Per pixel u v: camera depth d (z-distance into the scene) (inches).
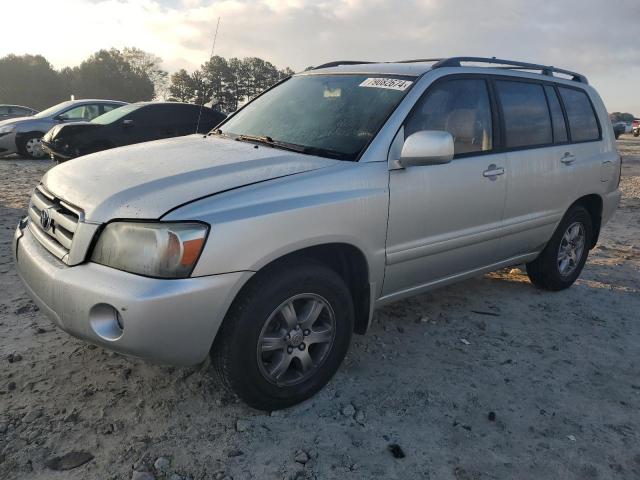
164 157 124.4
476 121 150.5
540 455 107.3
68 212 109.2
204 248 97.3
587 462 106.1
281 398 114.0
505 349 149.9
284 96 159.8
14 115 859.4
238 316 104.4
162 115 430.3
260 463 100.4
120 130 414.0
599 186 193.3
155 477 95.5
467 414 119.0
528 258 178.7
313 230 110.9
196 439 105.9
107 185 108.6
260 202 104.9
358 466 101.1
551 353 149.3
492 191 151.3
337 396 122.6
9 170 434.3
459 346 149.9
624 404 126.8
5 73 2970.0
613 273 223.3
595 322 171.6
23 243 117.4
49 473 95.0
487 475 101.1
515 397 126.8
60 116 533.0
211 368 111.2
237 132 152.5
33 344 136.9
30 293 111.7
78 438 104.0
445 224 140.5
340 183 117.1
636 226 319.3
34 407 112.1
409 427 113.3
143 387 121.3
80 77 3105.3
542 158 167.6
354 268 126.8
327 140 132.5
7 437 102.8
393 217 126.8
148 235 96.5
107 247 99.7
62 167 127.8
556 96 180.5
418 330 158.6
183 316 96.7
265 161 119.8
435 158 122.0
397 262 131.4
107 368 127.6
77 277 99.3
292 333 112.8
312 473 98.7
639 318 176.9
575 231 193.3
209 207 99.9
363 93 142.8
